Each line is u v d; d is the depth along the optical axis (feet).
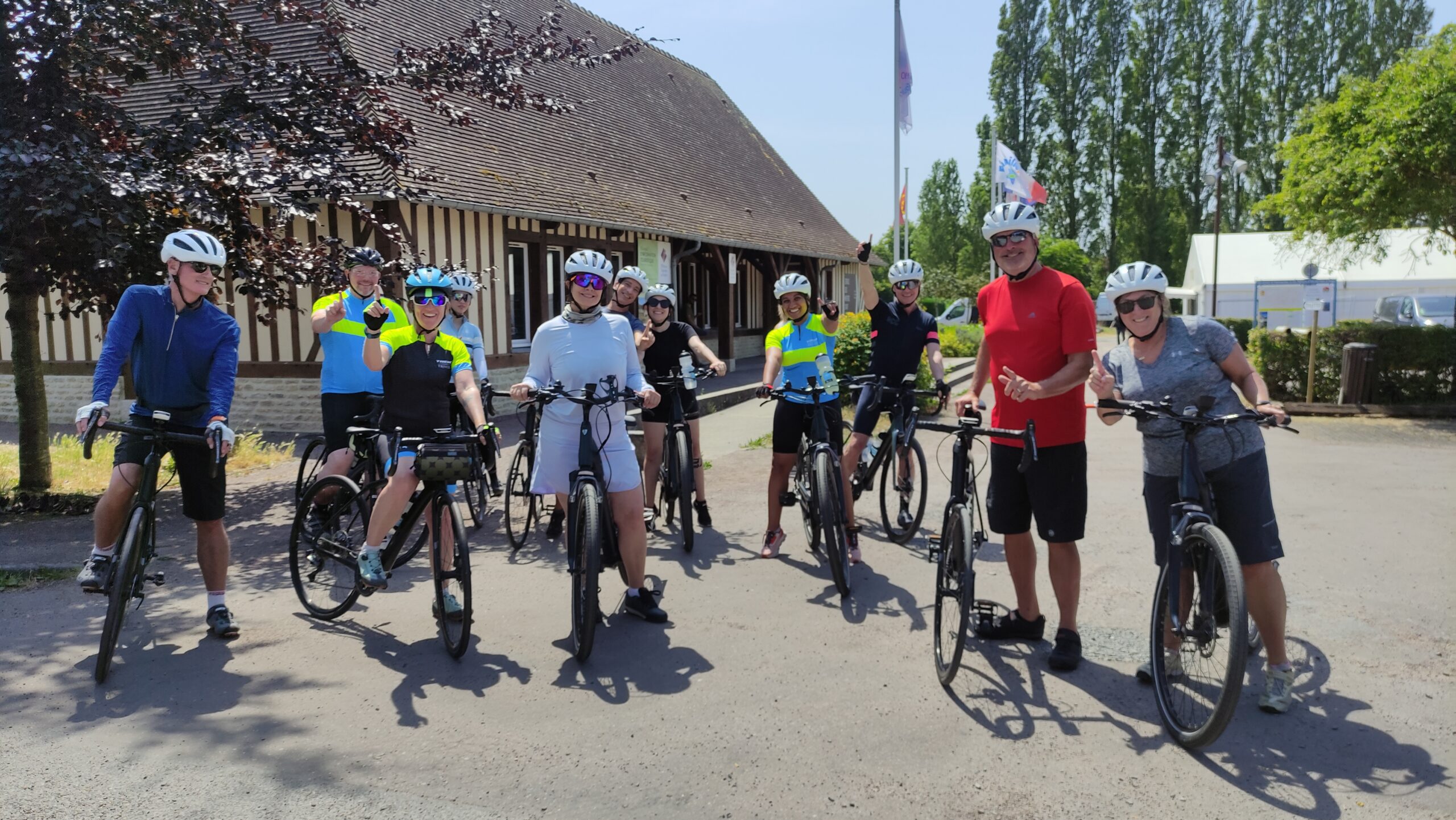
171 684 13.21
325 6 28.58
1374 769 10.52
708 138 87.10
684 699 12.64
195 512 14.70
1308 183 46.06
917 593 17.34
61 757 11.03
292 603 17.03
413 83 28.89
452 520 14.12
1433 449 33.04
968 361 79.61
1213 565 11.27
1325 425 39.58
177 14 26.08
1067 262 170.09
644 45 32.58
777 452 19.58
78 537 21.53
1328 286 91.50
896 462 20.68
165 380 14.30
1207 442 11.99
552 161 55.67
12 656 14.26
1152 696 12.65
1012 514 14.14
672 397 21.62
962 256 189.16
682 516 20.18
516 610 16.60
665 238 62.95
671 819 9.69
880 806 9.90
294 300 28.02
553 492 15.62
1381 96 44.14
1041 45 183.01
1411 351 43.62
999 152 85.46
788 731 11.68
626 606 16.31
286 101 26.78
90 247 22.72
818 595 17.22
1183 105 177.68
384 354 14.67
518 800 10.07
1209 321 12.61
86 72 25.95
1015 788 10.25
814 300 92.68
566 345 15.20
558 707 12.41
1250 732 11.46
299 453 35.45
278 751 11.18
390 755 11.08
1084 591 17.28
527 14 67.21
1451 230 46.14
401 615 16.30
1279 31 172.96
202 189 22.85
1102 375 12.28
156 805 9.96
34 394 25.70
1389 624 15.19
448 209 43.24
